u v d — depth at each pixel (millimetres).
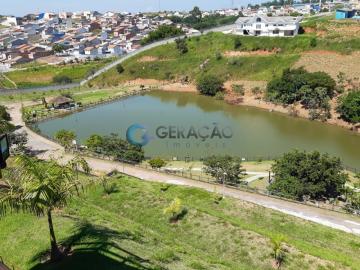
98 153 60000
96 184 41219
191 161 62719
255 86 111062
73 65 155500
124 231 30219
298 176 47250
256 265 30031
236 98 107500
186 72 129250
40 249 24719
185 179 50094
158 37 156750
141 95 117750
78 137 78688
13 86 131125
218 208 39938
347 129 83562
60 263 22938
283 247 31656
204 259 29266
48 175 20719
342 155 69688
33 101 109375
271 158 66188
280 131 82250
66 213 31766
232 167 51750
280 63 116188
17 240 26281
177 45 139125
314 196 46031
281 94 99875
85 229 27531
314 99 92062
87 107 101750
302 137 78875
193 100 110250
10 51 194125
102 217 33438
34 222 28250
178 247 30359
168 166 59125
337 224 38844
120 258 24344
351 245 34500
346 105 84312
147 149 69812
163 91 121688
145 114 95000
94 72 140625
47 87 127062
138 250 26531
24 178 20453
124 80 133375
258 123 87688
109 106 104312
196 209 37438
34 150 63062
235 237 33000
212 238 33250
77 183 21875
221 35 138375
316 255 30891
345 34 118375
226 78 119125
